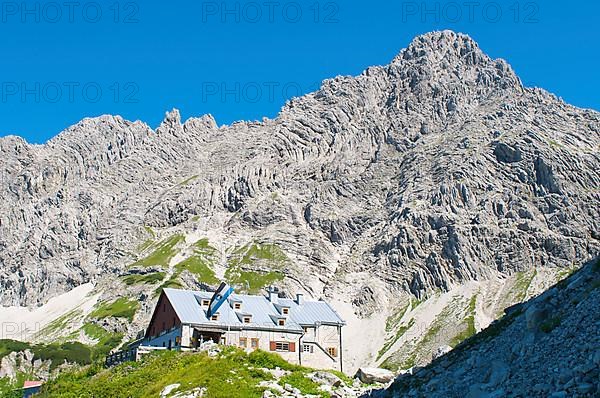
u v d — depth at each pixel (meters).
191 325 116.81
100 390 83.00
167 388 73.06
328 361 126.25
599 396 32.94
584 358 37.00
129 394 78.94
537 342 41.81
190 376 75.75
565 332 40.66
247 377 74.00
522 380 38.66
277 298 134.25
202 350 89.94
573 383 35.00
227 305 125.19
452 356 50.41
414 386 48.53
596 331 38.56
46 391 91.69
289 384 71.50
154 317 127.56
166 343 120.75
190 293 126.44
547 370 38.16
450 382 44.94
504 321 50.28
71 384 90.69
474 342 50.31
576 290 44.94
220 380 72.50
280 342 122.88
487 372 42.09
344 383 74.38
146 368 87.31
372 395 51.84
